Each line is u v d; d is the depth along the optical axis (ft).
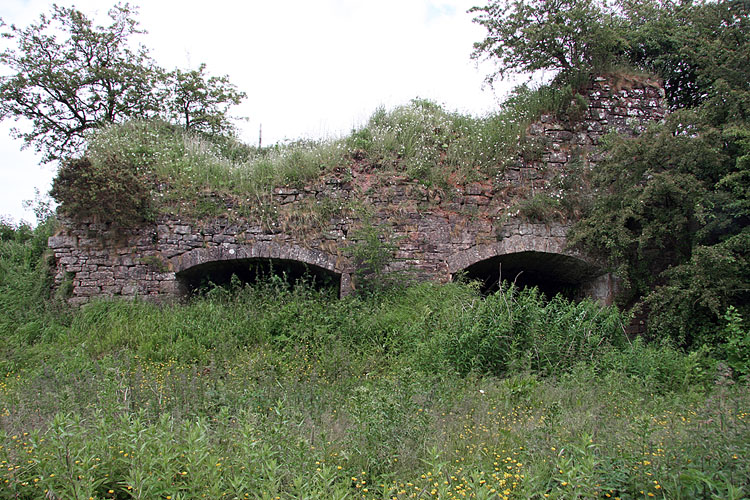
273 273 32.42
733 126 28.04
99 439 11.59
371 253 29.99
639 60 42.78
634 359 23.94
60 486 10.36
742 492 9.64
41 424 14.11
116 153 32.68
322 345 25.04
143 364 23.39
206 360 24.00
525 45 36.94
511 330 23.35
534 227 32.68
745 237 26.23
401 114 36.68
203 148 36.40
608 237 31.45
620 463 11.39
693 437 11.88
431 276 31.40
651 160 30.04
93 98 51.37
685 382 22.39
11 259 37.91
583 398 18.26
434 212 32.32
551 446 12.21
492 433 14.37
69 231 31.12
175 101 54.44
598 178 31.99
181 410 15.93
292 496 9.82
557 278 36.73
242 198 31.78
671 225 29.71
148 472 10.45
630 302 32.40
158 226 31.09
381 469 12.09
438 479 10.82
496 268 35.58
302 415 14.71
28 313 29.50
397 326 26.71
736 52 31.09
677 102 44.39
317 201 32.07
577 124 35.53
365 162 33.27
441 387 18.54
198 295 32.17
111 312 29.01
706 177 29.73
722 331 26.61
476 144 34.63
